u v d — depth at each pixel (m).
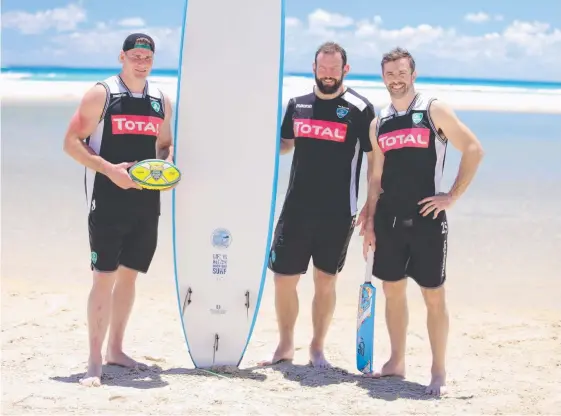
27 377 4.34
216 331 4.74
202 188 4.70
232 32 4.71
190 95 4.70
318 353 4.88
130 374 4.48
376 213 4.50
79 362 4.70
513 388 4.42
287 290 4.84
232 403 3.96
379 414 3.90
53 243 7.78
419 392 4.32
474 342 5.40
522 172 12.06
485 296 6.48
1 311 5.86
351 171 4.77
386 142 4.36
